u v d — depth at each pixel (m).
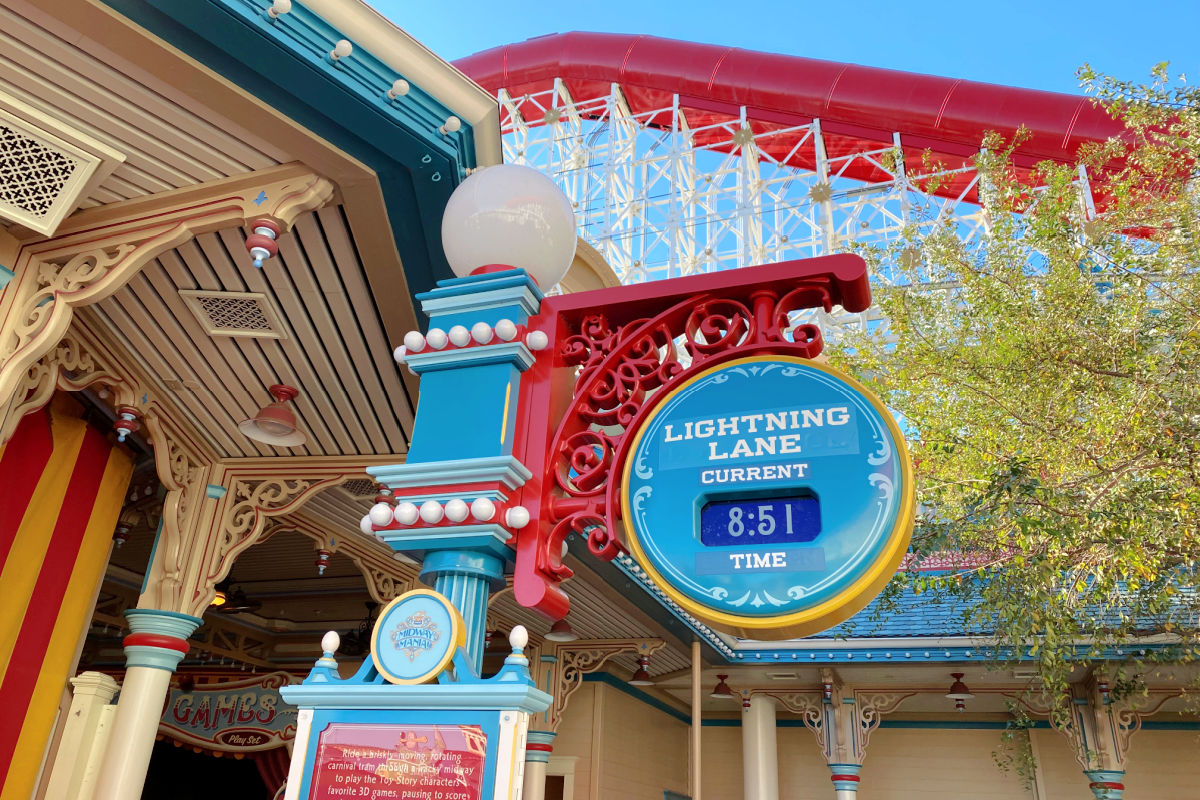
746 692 12.02
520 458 2.54
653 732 13.08
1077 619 6.23
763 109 19.20
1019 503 5.26
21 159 3.25
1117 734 9.65
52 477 5.20
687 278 2.57
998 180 7.07
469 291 2.73
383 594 8.15
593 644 10.70
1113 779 9.52
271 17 2.85
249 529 6.02
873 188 17.77
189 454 5.78
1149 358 5.37
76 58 3.00
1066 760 12.05
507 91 21.81
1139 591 5.89
